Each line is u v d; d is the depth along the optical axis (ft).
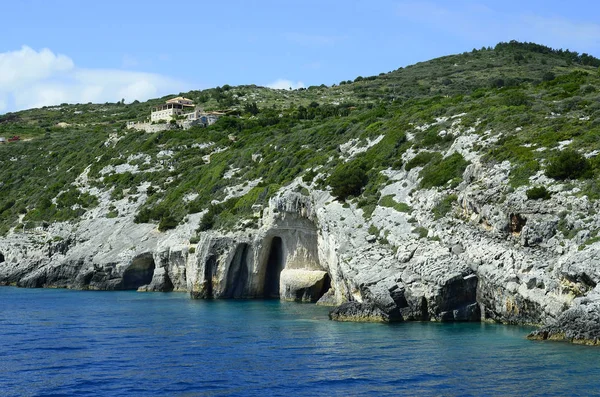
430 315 192.65
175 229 343.87
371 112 393.91
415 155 263.90
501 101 290.97
